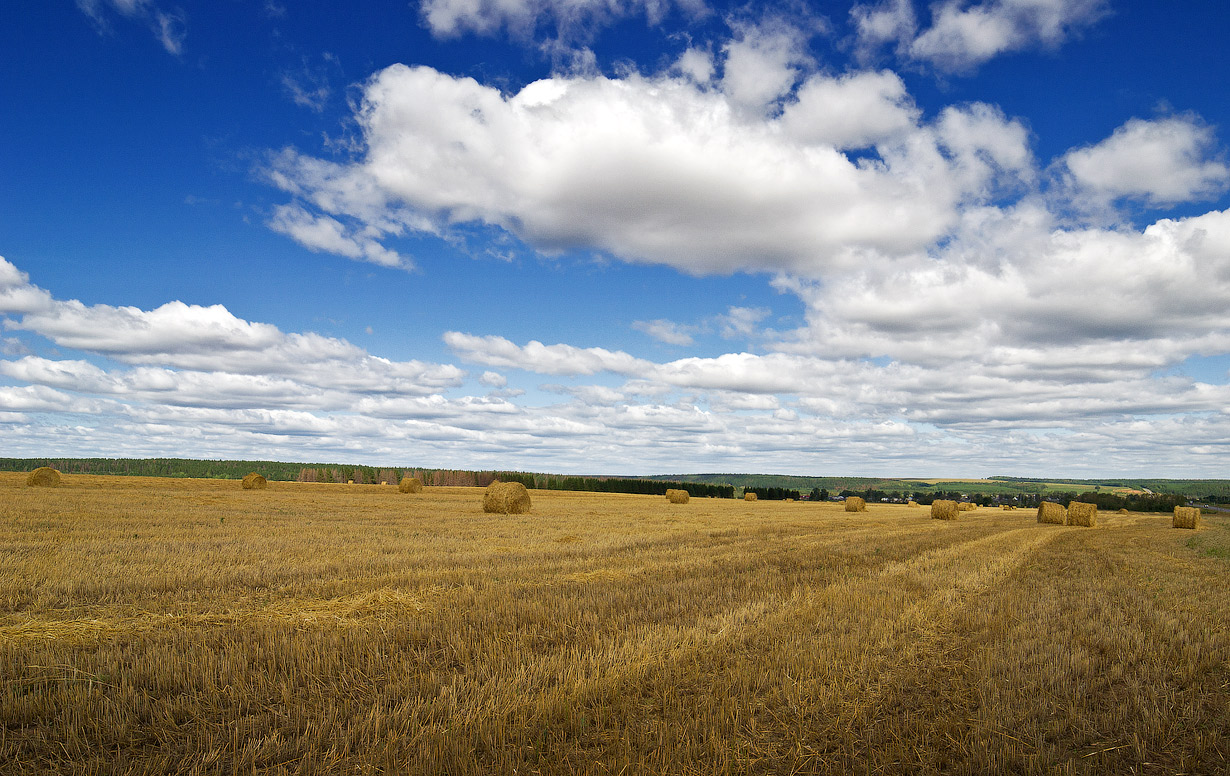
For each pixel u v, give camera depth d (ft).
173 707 18.85
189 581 37.70
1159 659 25.72
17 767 15.62
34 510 80.02
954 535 86.74
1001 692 21.50
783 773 16.24
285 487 195.72
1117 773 16.35
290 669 22.39
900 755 17.08
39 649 24.11
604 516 111.55
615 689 20.61
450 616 30.04
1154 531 117.19
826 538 75.82
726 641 26.81
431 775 15.34
